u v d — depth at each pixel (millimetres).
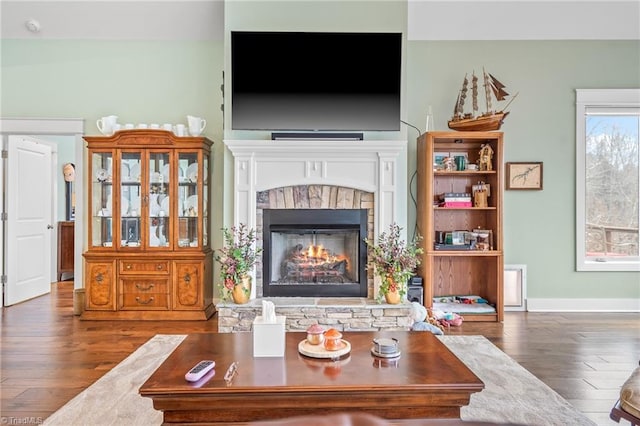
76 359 3082
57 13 4324
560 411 2307
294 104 3938
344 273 4160
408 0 4230
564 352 3258
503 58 4547
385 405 1710
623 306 4582
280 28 4039
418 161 4461
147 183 4211
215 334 2404
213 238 4559
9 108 4520
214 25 4449
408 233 4520
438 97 4551
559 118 4562
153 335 3660
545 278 4605
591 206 4668
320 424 801
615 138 4664
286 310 3648
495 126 4125
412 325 3623
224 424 1690
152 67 4547
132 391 2541
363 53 3922
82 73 4523
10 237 4809
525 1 4273
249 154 3908
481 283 4539
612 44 4547
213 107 4566
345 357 2006
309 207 4020
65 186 6555
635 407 1619
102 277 4141
